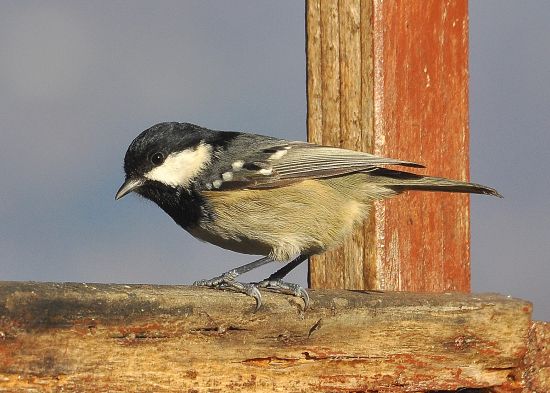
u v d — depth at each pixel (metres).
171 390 7.43
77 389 7.08
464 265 10.58
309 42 10.38
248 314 7.75
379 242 10.16
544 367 8.77
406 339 8.34
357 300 8.19
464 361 8.52
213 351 7.61
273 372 7.89
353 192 10.30
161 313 7.36
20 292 6.86
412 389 8.39
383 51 9.98
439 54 10.35
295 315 7.93
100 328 7.14
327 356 8.09
